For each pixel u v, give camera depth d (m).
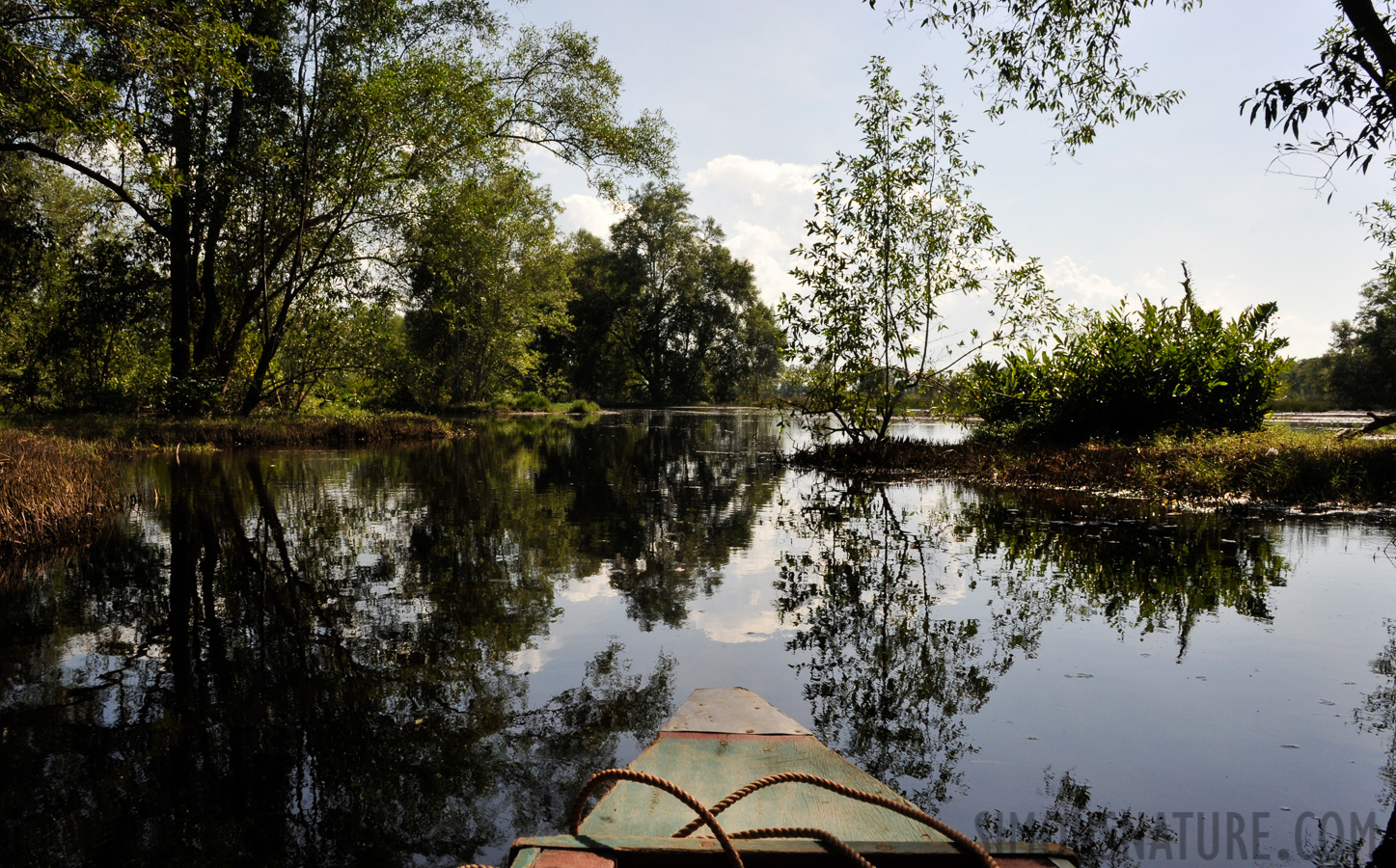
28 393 20.41
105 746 2.83
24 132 12.12
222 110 16.62
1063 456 11.21
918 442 15.38
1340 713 3.08
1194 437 11.56
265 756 2.76
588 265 50.22
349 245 18.69
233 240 19.12
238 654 3.80
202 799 2.47
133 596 4.85
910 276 12.30
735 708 2.78
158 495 9.25
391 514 8.03
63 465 7.78
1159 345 12.77
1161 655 3.74
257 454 15.16
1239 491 8.88
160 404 19.39
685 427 27.22
